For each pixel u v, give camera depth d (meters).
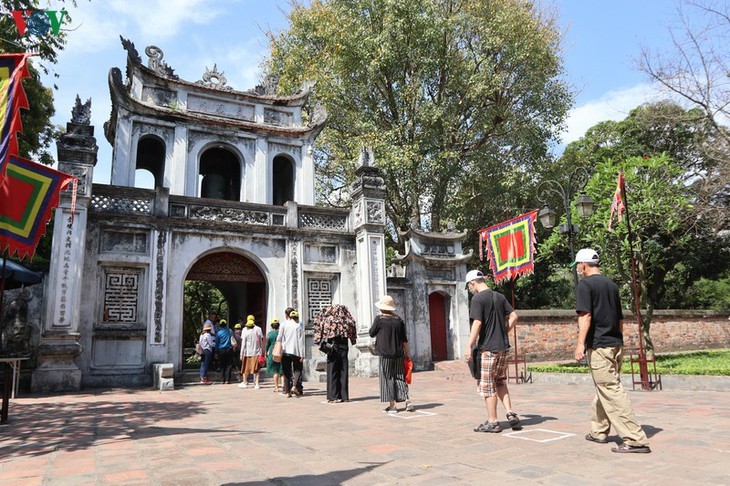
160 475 3.83
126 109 16.22
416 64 23.17
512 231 13.74
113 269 13.85
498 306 5.57
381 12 22.47
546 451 4.34
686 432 5.05
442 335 18.64
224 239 15.45
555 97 24.34
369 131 22.55
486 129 24.69
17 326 12.18
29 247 8.97
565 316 20.06
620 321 4.67
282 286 16.02
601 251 15.51
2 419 7.00
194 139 17.27
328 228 17.19
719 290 30.48
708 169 16.47
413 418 6.59
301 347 10.47
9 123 5.82
